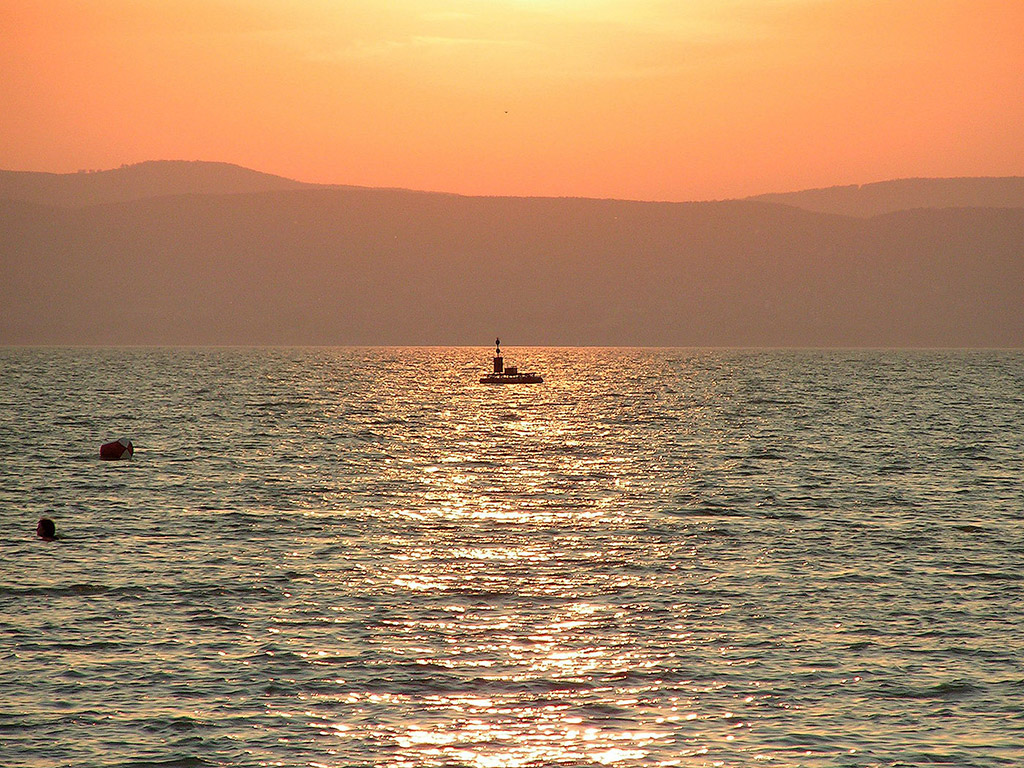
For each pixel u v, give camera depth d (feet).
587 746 276.82
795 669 328.49
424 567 453.99
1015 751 273.95
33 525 541.34
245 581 427.74
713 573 444.55
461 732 284.41
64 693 307.37
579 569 451.12
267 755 271.49
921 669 329.11
